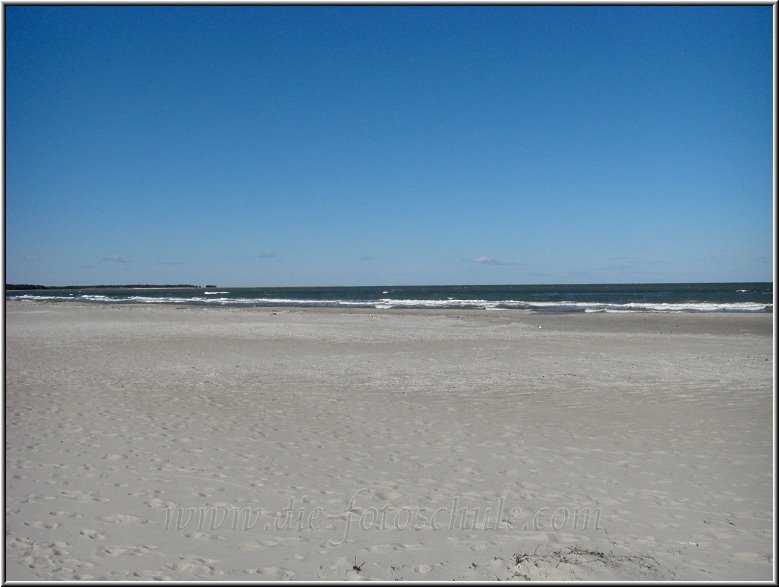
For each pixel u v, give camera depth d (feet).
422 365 46.29
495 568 13.03
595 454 22.09
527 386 36.91
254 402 31.63
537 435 24.95
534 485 18.67
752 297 187.32
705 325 83.30
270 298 257.55
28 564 12.75
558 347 58.29
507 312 123.54
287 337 69.92
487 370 43.65
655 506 16.90
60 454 21.09
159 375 40.70
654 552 13.93
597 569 12.83
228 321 98.27
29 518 15.24
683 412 29.40
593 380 38.99
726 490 18.24
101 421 26.40
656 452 22.36
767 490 18.22
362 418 28.04
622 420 27.73
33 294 397.60
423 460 21.27
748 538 14.75
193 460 20.81
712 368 43.75
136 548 13.76
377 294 318.24
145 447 22.33
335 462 20.92
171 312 127.24
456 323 92.99
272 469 19.98
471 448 22.89
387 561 13.38
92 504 16.38
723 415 28.66
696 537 14.82
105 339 66.85
